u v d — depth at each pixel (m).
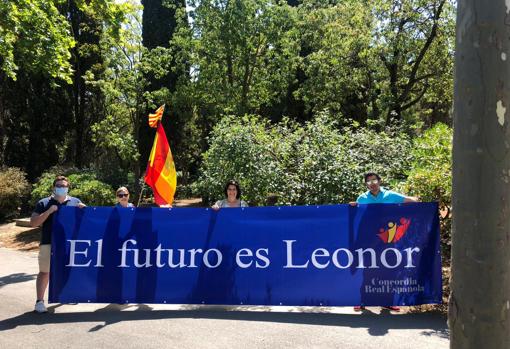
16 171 20.17
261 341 4.77
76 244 6.06
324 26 21.02
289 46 22.48
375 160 9.53
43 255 5.96
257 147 10.05
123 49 18.16
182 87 21.75
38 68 11.72
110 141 19.02
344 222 5.80
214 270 5.95
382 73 20.58
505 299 2.39
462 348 2.45
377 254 5.73
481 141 2.39
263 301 5.85
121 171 19.59
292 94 25.03
